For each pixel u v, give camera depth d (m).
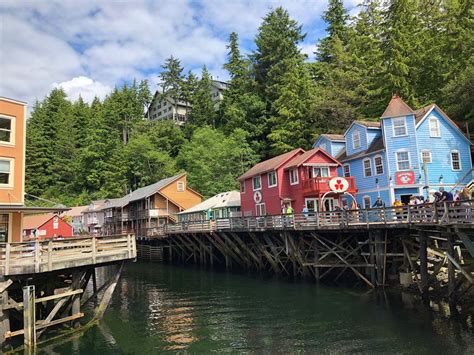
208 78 69.81
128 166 63.56
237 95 61.72
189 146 59.75
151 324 15.23
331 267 21.09
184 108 85.94
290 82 46.03
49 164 65.00
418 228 15.77
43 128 68.19
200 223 32.66
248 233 27.55
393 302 15.69
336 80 44.97
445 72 34.50
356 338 12.12
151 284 25.64
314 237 21.52
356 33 48.97
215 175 53.81
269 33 56.88
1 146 18.09
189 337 13.39
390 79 35.50
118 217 54.12
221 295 20.30
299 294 18.84
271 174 31.80
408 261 17.39
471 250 12.95
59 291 15.60
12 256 12.76
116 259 14.83
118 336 13.66
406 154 26.89
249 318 15.34
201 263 33.28
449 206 14.09
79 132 72.81
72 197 65.56
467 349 10.48
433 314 13.65
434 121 27.66
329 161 29.80
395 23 38.41
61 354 11.87
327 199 29.39
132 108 76.94
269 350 11.70
